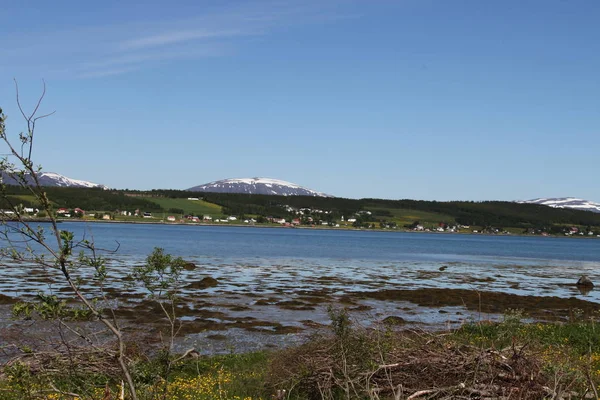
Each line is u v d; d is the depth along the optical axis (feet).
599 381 30.22
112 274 117.39
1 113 13.97
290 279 132.26
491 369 27.91
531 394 26.40
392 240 499.92
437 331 60.59
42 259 15.55
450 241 534.78
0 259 15.08
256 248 279.90
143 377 19.20
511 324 43.52
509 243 537.24
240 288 109.09
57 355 26.73
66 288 94.02
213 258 195.62
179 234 438.81
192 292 99.14
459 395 26.84
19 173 14.28
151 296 20.36
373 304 92.27
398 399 25.53
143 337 56.03
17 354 37.83
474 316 80.64
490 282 143.54
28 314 16.10
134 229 503.20
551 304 97.76
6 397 23.66
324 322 71.92
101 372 24.30
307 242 385.50
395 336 33.96
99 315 16.25
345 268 173.78
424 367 29.48
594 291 128.88
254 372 38.75
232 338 60.13
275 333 63.41
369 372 29.14
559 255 323.37
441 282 138.72
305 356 32.96
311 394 31.37
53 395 22.22
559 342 50.39
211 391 33.35
